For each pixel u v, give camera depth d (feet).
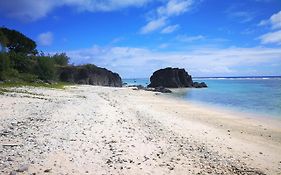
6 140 45.98
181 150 50.19
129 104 134.62
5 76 189.67
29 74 244.63
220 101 169.68
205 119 96.32
